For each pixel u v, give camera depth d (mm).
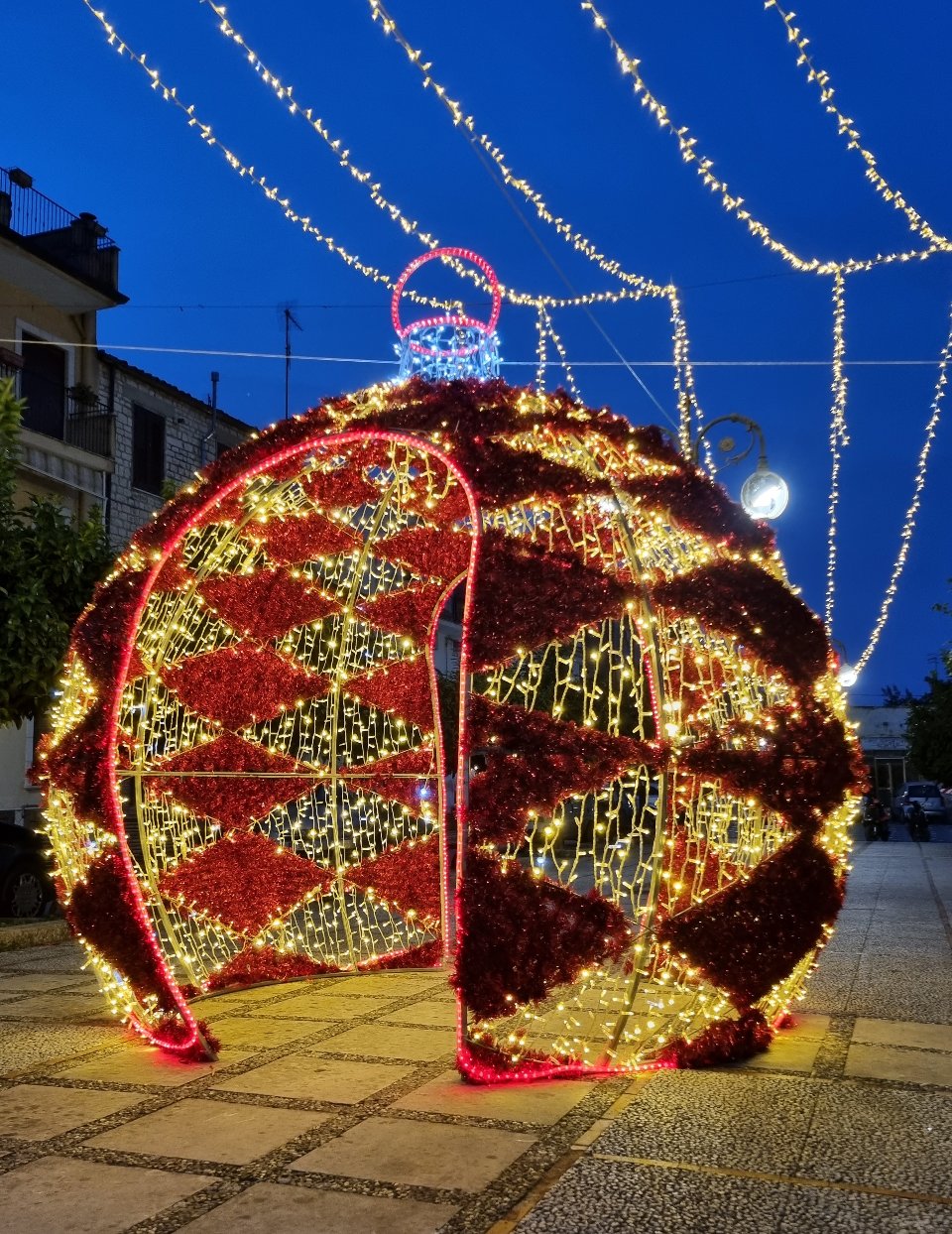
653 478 5223
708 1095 4219
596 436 5234
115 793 5113
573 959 4512
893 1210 3094
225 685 7230
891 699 51844
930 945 8156
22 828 10891
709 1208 3107
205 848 7020
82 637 5281
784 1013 5379
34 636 8938
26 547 9484
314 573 8344
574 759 4562
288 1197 3227
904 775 48500
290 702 7547
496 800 4484
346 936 8109
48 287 17297
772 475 9547
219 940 7840
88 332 18125
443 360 6188
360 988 6820
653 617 4781
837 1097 4184
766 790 4840
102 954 5117
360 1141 3729
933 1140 3672
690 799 5246
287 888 7332
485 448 4801
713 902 4820
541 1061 4547
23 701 9484
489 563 4613
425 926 7812
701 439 10320
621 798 5348
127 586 5344
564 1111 4062
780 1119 3904
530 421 5039
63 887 5477
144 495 19250
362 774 7867
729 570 5051
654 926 4699
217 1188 3299
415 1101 4215
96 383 18312
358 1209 3141
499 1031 5367
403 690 8023
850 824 5438
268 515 6734
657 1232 2951
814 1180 3314
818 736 5012
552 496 4793
